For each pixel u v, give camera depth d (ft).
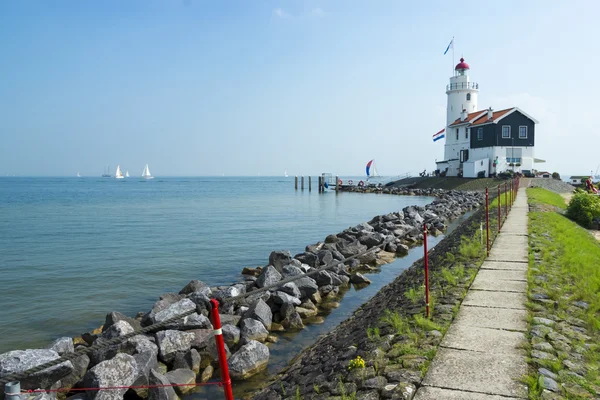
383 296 39.81
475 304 26.73
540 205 87.97
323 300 44.50
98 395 22.89
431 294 29.73
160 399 23.93
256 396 23.75
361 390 17.62
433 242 80.53
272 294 39.52
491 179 189.26
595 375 17.51
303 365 25.91
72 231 100.73
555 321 23.50
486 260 38.93
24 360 23.22
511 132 196.03
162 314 32.45
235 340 31.40
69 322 40.11
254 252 74.49
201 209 164.14
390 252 68.90
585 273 31.73
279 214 143.43
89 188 404.77
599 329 22.50
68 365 24.27
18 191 335.88
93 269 61.26
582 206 76.18
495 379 17.40
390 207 169.37
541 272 33.76
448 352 20.02
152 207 175.32
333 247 65.87
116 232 98.94
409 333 22.17
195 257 69.87
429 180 245.86
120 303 46.01
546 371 17.84
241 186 468.75
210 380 27.30
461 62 235.40
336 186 280.72
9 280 55.06
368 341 22.98
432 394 16.60
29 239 88.84
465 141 220.64
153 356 27.07
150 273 59.00
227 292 38.93
